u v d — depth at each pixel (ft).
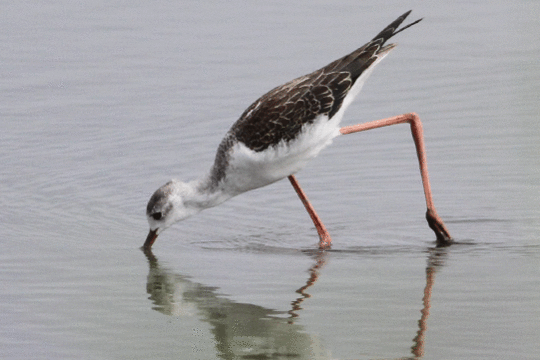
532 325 33.65
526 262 41.19
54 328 34.91
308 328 34.12
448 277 39.45
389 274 40.14
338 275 40.27
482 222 47.73
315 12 77.77
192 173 55.11
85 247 45.14
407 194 52.44
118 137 59.88
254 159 43.55
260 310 36.22
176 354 32.30
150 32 74.90
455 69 68.28
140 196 52.54
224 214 50.78
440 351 31.60
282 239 46.62
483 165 55.11
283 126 43.01
